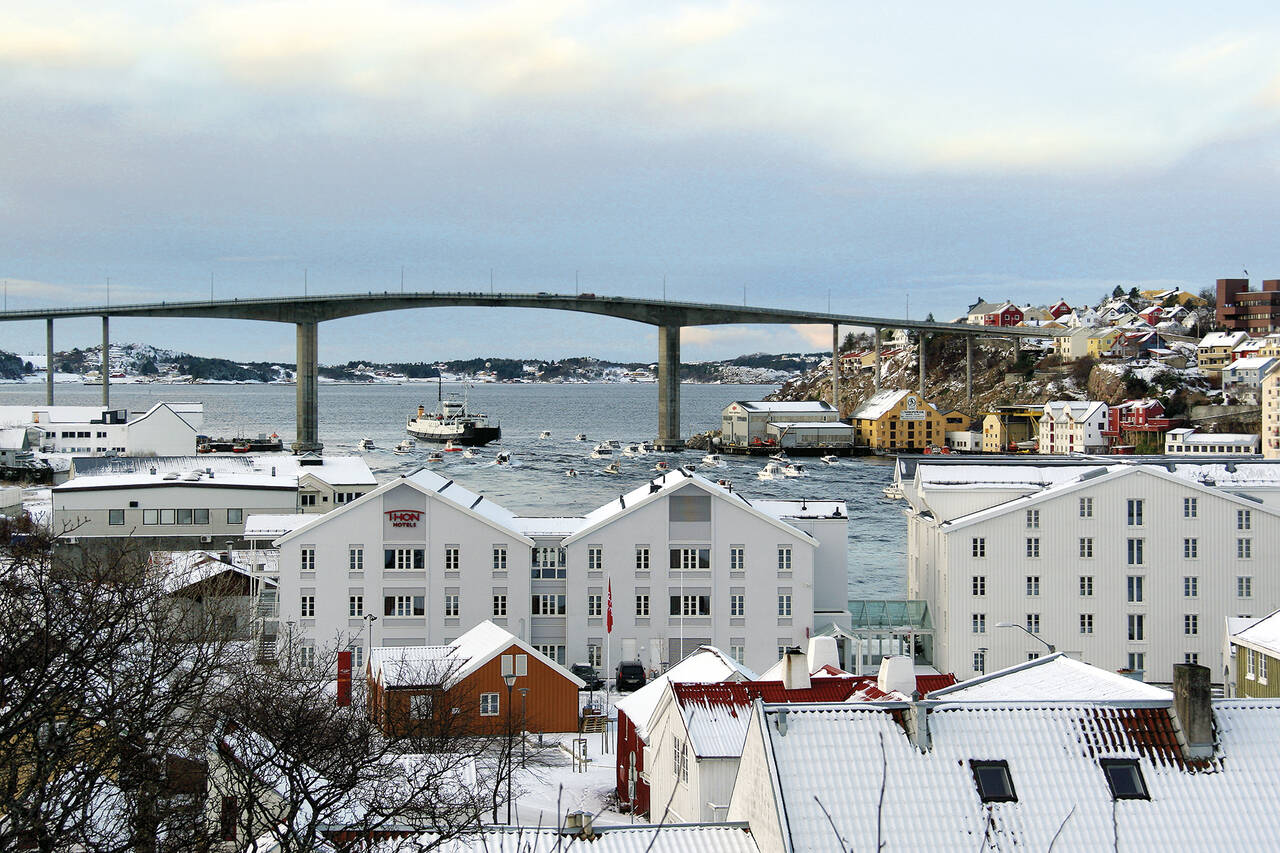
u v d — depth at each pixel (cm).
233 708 4981
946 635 9519
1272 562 9475
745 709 5400
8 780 3331
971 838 3425
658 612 9725
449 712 6588
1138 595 9494
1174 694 3791
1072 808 3525
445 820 4147
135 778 3684
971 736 3669
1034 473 10212
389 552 9538
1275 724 3819
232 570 9819
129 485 14550
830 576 10250
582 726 8056
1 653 3425
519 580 9631
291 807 3972
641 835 3819
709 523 9706
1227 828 3522
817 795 3481
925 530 10312
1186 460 11688
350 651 9300
